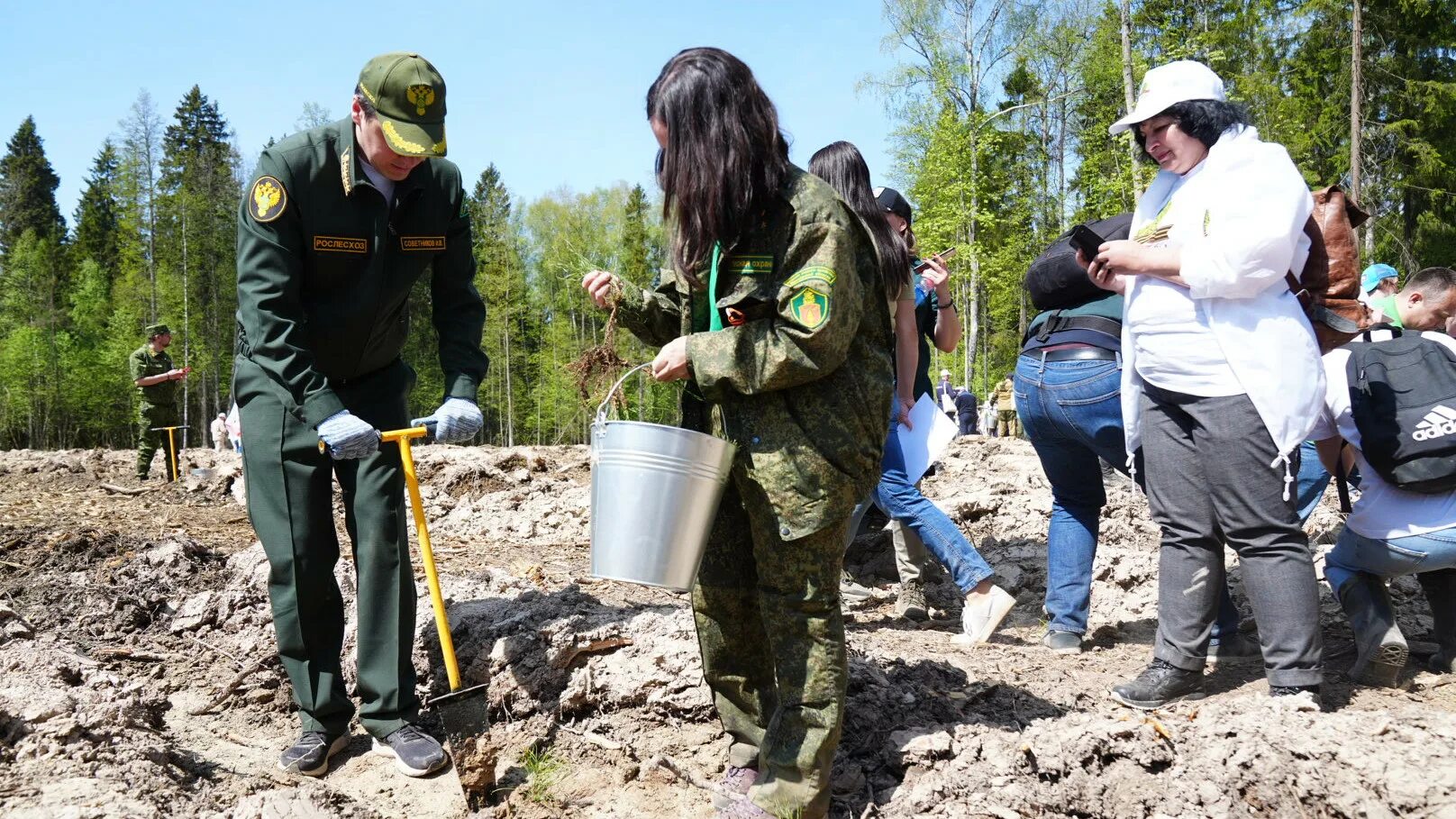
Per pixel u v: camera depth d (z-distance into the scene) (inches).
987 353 1637.6
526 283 2364.7
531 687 141.9
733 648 113.0
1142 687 132.9
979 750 112.7
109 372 2048.5
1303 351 120.5
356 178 126.5
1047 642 165.9
